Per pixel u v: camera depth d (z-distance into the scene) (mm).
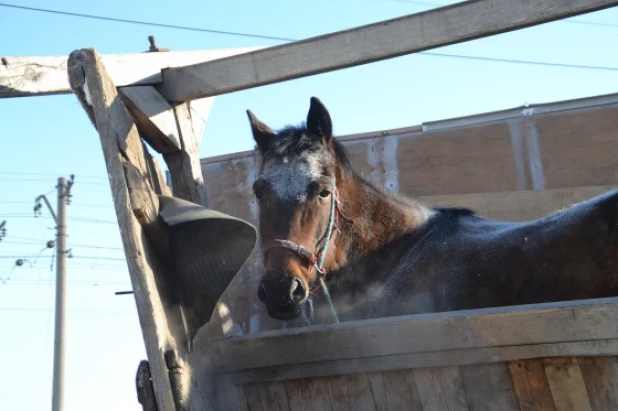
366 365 3156
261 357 3363
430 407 3082
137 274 3180
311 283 4312
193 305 3508
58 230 18594
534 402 2914
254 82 4164
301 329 3312
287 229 4121
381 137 6223
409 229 4770
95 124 3621
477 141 6055
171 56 4414
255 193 4375
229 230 3430
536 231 4383
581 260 4109
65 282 18406
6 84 3631
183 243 3486
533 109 5996
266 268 4105
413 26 3914
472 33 3814
